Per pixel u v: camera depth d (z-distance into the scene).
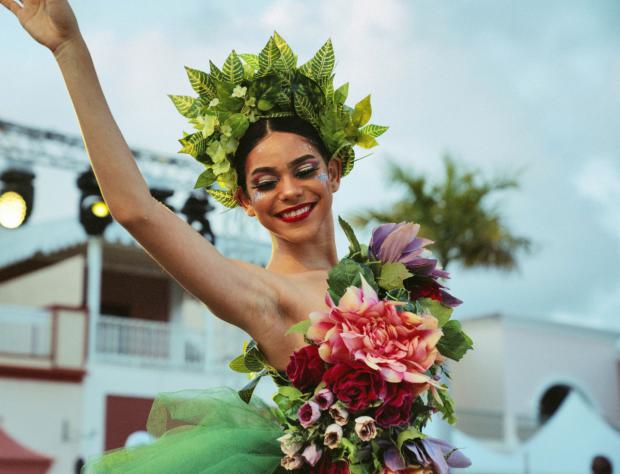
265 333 2.29
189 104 2.59
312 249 2.51
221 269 2.20
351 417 2.18
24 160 12.58
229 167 2.50
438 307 2.42
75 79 2.11
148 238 2.12
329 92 2.58
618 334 25.25
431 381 2.20
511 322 24.19
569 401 21.05
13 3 2.16
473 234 19.23
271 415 2.49
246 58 2.64
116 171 2.10
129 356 17.16
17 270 19.92
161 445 2.33
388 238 2.40
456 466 2.31
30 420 16.31
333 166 2.59
